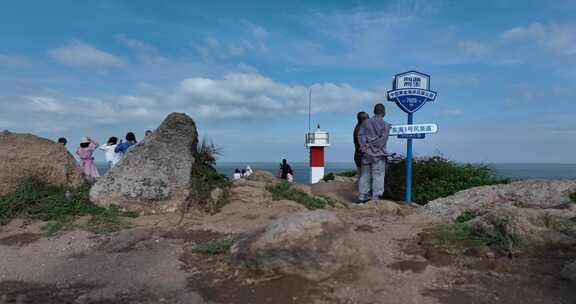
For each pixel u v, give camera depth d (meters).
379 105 8.86
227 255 5.00
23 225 6.50
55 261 5.23
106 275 4.77
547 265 4.73
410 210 8.23
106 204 7.01
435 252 5.24
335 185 12.40
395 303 3.94
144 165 7.40
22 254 5.47
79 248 5.67
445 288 4.27
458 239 5.57
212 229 6.37
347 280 4.32
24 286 4.53
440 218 7.29
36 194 7.18
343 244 4.46
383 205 7.91
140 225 6.54
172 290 4.32
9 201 6.93
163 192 7.12
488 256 5.07
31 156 7.56
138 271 4.84
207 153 8.34
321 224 4.53
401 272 4.65
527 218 5.45
